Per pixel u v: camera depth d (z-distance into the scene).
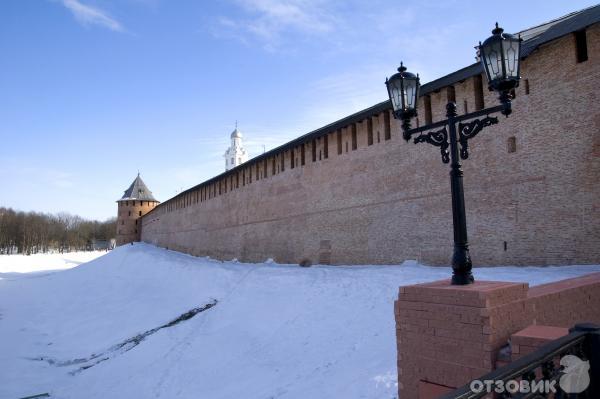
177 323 16.09
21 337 19.84
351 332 9.64
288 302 13.35
